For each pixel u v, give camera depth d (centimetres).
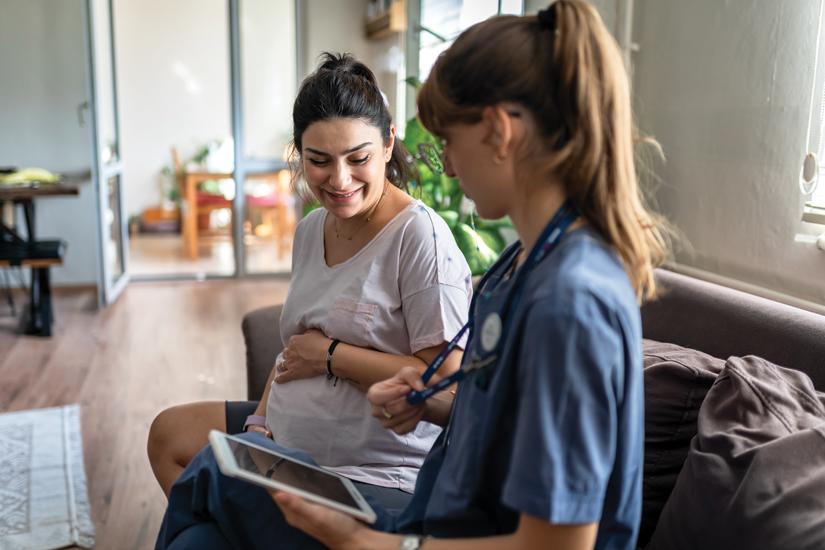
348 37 611
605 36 87
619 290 83
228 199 686
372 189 149
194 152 744
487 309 94
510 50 87
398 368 142
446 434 111
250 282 607
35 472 270
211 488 117
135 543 228
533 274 88
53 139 557
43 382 369
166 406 340
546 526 81
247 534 114
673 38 222
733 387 130
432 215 150
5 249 439
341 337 150
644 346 162
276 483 100
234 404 179
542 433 80
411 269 145
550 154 87
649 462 143
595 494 81
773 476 112
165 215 784
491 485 93
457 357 142
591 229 89
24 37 543
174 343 437
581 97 85
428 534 100
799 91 176
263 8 595
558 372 79
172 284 596
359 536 98
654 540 129
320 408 148
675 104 222
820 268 170
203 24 718
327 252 160
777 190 183
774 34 184
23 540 224
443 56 92
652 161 230
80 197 566
